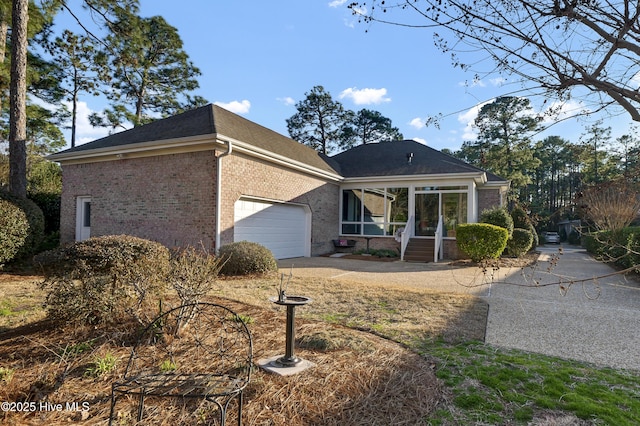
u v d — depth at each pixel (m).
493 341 4.70
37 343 3.72
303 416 2.69
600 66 1.94
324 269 11.08
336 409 2.80
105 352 3.57
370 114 35.78
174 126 12.12
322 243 15.87
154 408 2.68
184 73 25.86
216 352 3.70
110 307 4.15
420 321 5.39
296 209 14.41
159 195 11.22
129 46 13.34
